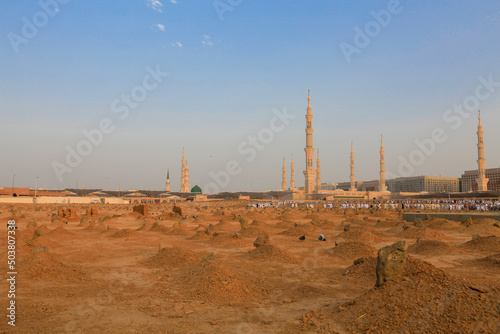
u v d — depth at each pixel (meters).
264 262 17.25
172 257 16.98
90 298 11.07
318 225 38.16
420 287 8.74
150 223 39.12
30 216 53.16
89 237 27.12
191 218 49.81
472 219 37.00
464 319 7.12
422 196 137.75
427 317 7.55
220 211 61.94
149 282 13.23
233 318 9.19
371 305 8.83
